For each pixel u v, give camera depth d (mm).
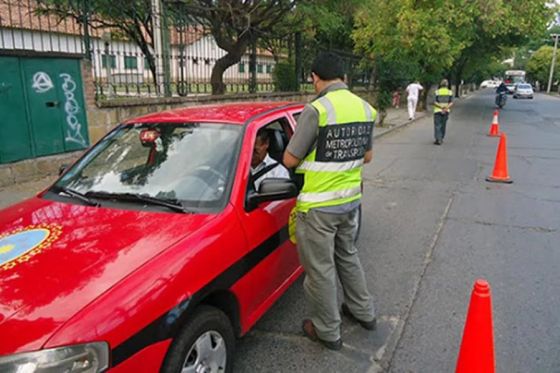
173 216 2781
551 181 8547
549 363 3088
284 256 3438
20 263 2287
